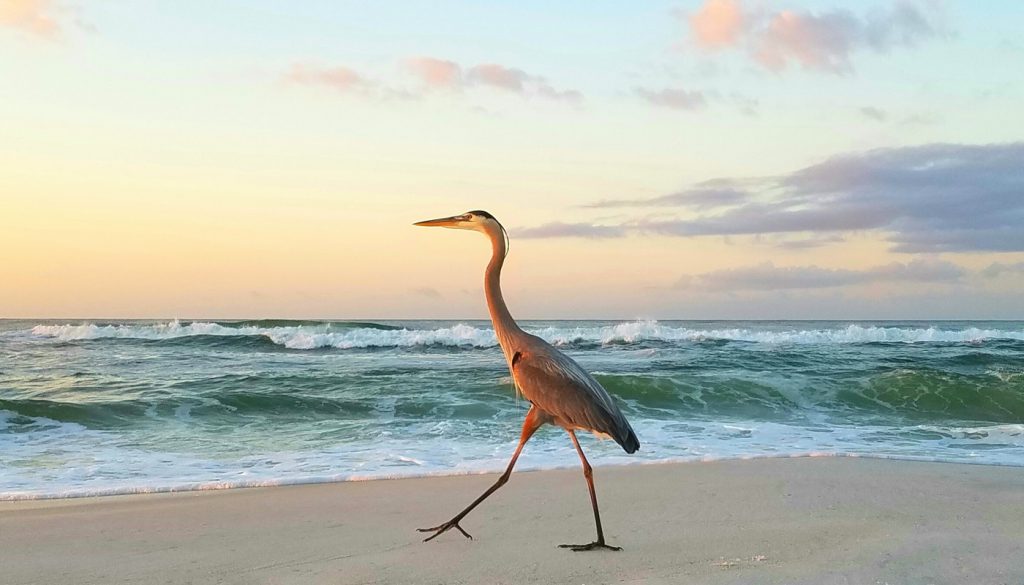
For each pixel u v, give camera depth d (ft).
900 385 58.23
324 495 27.09
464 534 20.48
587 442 39.11
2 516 23.86
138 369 70.44
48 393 52.80
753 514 23.30
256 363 77.25
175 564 18.28
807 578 15.89
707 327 311.06
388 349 98.53
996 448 38.60
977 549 18.33
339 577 16.92
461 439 40.01
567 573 16.90
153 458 34.78
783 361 79.82
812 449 37.93
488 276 21.88
